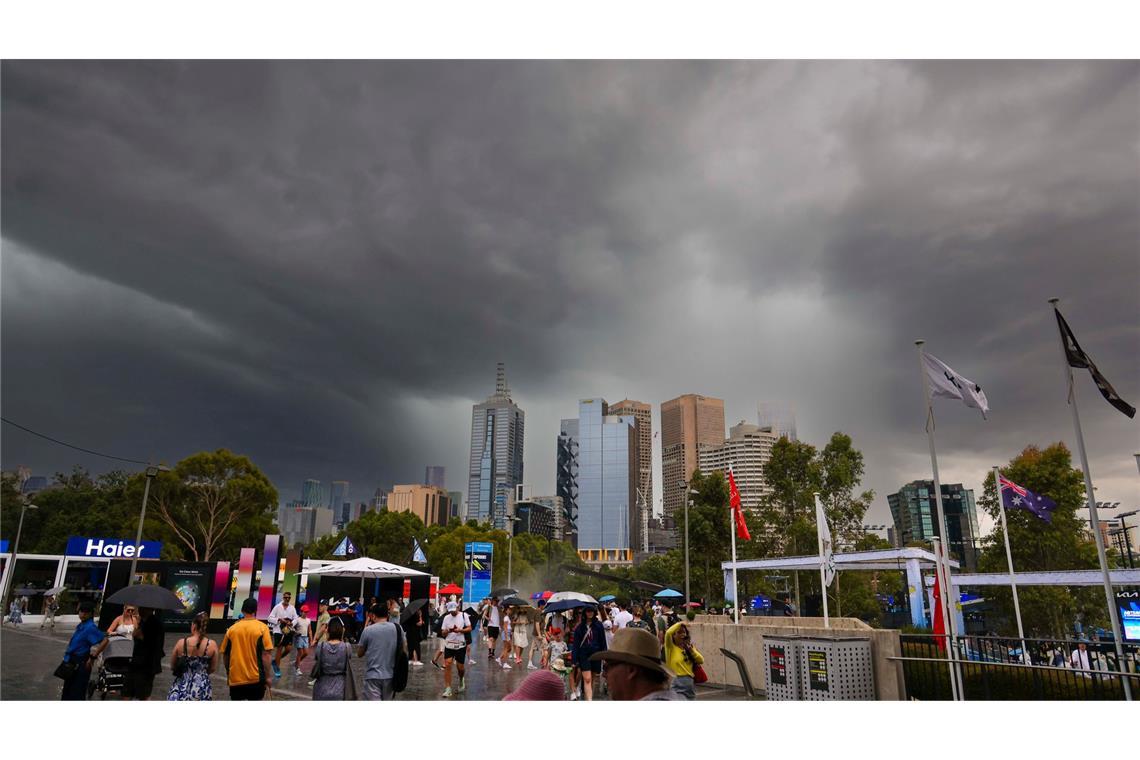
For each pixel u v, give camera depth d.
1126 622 26.88
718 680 16.02
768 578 59.28
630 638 3.90
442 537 81.12
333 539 94.38
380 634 9.34
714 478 57.09
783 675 12.48
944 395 16.56
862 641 11.95
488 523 101.62
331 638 9.34
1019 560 39.56
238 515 57.22
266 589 32.34
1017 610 30.25
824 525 17.08
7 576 38.06
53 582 40.69
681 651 9.26
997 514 40.81
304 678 16.64
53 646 23.59
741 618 23.64
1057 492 38.69
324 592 37.94
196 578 31.48
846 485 46.09
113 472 77.31
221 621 31.58
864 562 39.72
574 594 16.08
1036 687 12.69
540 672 3.78
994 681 13.66
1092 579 28.38
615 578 57.84
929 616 37.97
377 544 86.50
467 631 15.27
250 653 9.41
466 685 16.34
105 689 11.92
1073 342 16.44
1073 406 16.17
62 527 63.19
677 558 57.22
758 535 51.66
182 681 9.29
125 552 39.62
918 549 35.94
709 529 54.56
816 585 51.53
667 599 31.53
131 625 13.03
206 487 56.97
